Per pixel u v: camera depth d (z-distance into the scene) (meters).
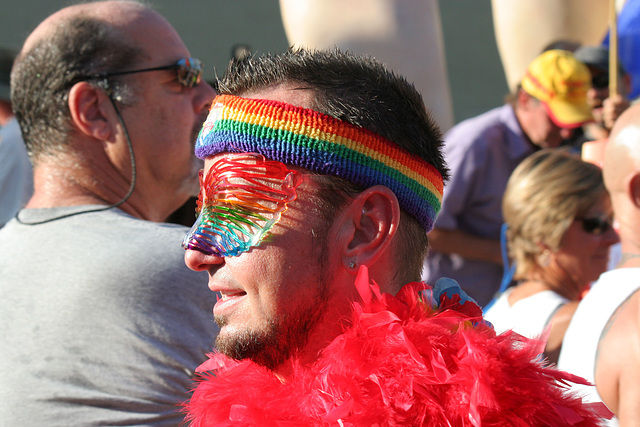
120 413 5.52
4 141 14.23
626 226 7.03
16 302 5.83
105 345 5.57
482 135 12.98
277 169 3.92
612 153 7.18
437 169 4.41
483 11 42.84
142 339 5.57
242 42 37.62
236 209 3.96
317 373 3.94
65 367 5.57
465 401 3.70
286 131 3.89
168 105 6.90
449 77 37.78
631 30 17.80
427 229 4.44
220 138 4.04
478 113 34.72
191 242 4.07
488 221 12.98
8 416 5.54
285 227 3.91
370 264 4.02
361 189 3.99
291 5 15.29
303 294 3.93
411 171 4.12
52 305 5.72
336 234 3.97
